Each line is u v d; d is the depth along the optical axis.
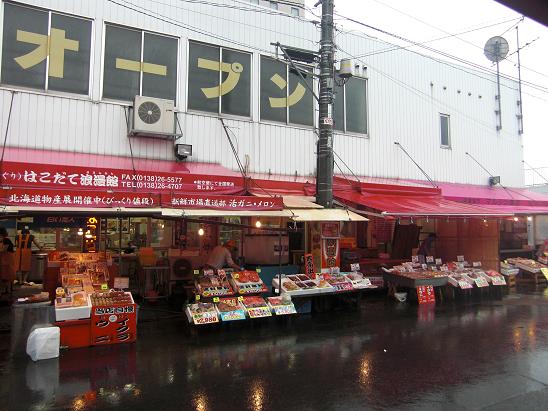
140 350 6.99
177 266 11.28
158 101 10.07
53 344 6.55
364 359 6.64
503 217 11.59
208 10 11.34
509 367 6.27
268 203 8.57
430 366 6.32
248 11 11.93
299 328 8.53
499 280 12.33
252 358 6.66
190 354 6.82
